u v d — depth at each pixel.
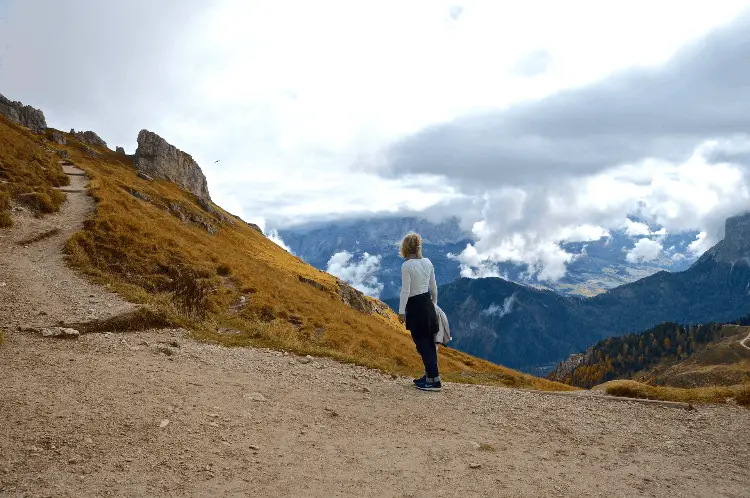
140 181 95.88
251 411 7.42
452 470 5.72
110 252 24.84
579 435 7.43
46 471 4.77
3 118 86.94
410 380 11.32
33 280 17.31
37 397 6.80
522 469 5.89
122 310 13.87
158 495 4.51
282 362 11.65
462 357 56.91
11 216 26.81
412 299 9.89
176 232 37.69
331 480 5.21
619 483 5.55
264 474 5.22
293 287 40.72
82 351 10.16
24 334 11.05
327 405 8.31
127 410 6.70
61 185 39.91
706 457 6.54
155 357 10.45
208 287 25.19
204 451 5.67
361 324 37.38
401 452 6.25
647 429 7.77
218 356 11.44
